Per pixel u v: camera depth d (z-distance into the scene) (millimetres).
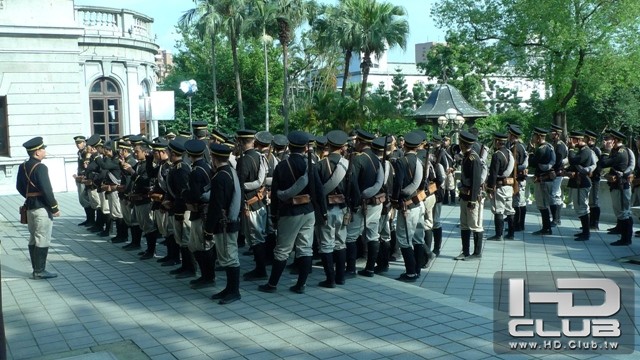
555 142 12000
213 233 7184
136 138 10695
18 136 22453
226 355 5488
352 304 7023
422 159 9250
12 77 22250
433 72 51031
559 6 24281
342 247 7969
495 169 10867
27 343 5969
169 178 8562
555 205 12211
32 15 22453
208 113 39312
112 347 5781
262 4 34438
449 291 7672
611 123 36812
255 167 8297
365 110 27672
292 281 8281
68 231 13141
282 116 41812
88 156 13266
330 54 45219
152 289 7977
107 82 25141
